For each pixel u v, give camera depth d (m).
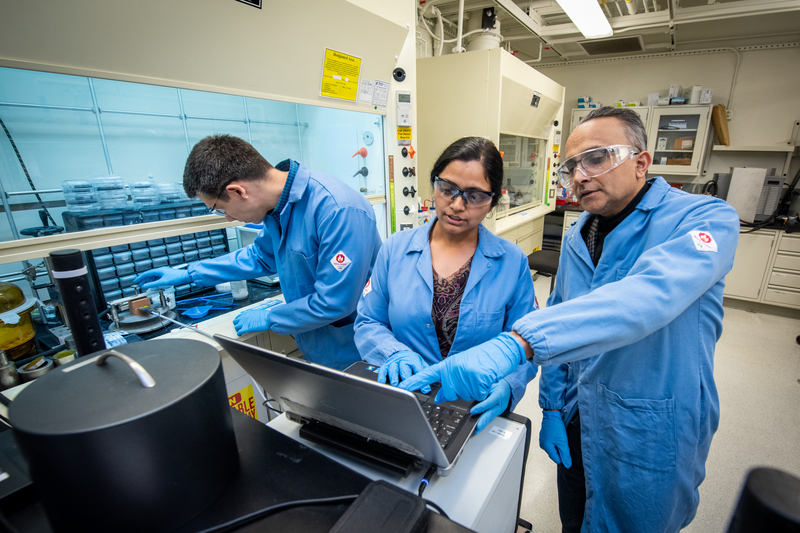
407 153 1.97
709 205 0.80
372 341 0.98
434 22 3.25
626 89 4.35
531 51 4.15
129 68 1.01
